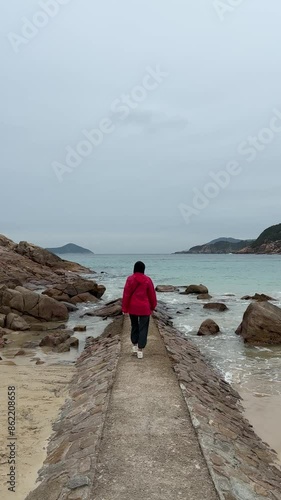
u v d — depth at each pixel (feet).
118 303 68.28
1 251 117.91
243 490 13.94
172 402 20.97
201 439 16.74
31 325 53.42
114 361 28.73
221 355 40.22
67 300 75.82
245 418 24.47
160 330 41.83
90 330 51.78
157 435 17.22
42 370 32.55
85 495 12.92
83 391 25.34
